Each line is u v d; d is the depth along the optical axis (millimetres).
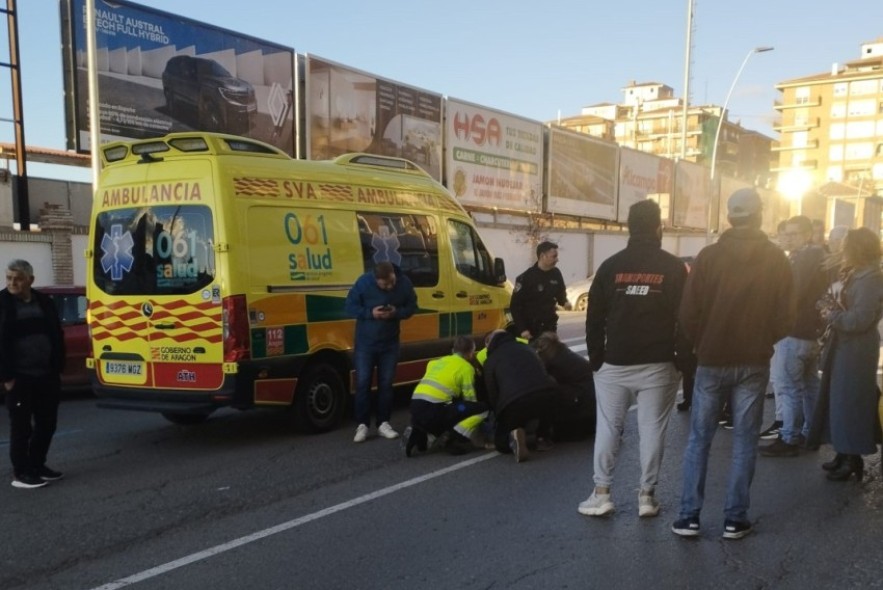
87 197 20609
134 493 5883
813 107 108375
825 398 5875
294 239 7461
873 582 4082
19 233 15656
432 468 6422
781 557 4410
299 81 19859
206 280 6953
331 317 7777
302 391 7590
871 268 5520
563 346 7309
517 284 8195
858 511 5184
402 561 4465
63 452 7219
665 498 5512
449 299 9133
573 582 4121
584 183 31875
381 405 7590
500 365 6656
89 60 13578
